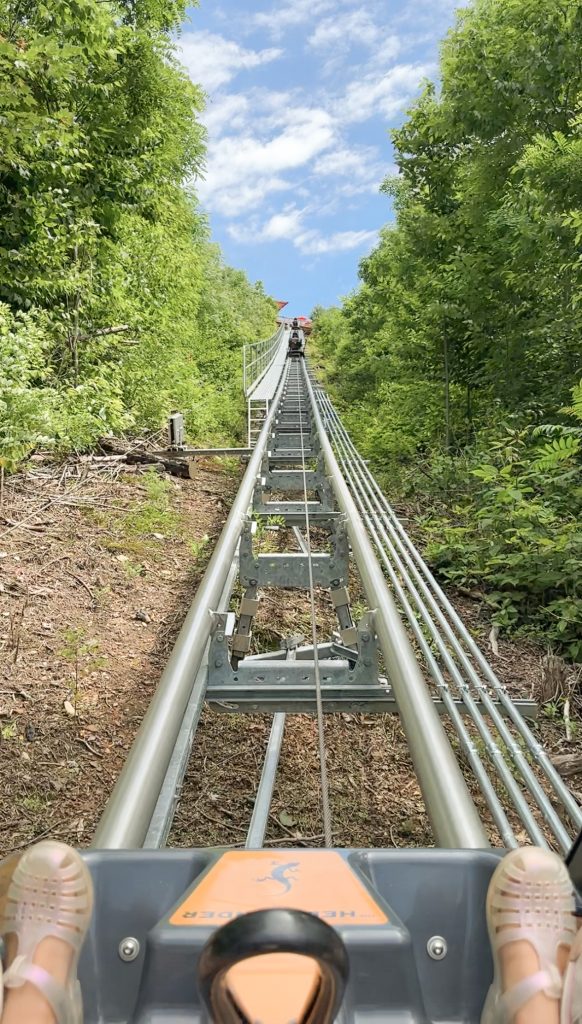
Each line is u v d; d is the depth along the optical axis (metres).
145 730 1.81
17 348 6.95
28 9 8.11
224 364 23.22
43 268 8.66
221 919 0.83
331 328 55.50
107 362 10.70
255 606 4.20
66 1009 0.71
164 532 7.26
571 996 0.71
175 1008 0.80
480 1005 0.87
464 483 9.10
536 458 7.80
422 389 12.85
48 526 6.53
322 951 0.53
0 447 6.68
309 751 4.02
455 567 6.55
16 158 7.14
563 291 8.66
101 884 0.92
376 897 0.88
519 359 10.12
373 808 3.64
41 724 3.96
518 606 5.78
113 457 9.00
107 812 1.49
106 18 8.58
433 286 11.70
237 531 3.78
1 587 5.23
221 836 3.37
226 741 4.04
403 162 12.76
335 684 3.27
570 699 4.52
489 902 0.81
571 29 8.22
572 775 3.77
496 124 9.59
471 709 2.61
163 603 5.72
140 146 10.51
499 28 9.42
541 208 7.64
